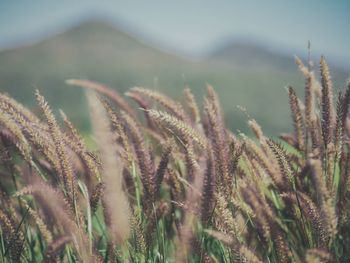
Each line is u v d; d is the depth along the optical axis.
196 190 0.82
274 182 0.93
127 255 0.80
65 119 0.91
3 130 0.88
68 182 0.81
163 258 0.87
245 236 0.94
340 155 0.90
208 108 0.87
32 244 0.96
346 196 0.89
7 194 0.94
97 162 0.86
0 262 0.87
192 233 0.82
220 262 0.92
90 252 0.80
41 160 0.93
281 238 0.86
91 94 0.62
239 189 0.93
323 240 0.85
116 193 0.69
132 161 0.87
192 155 0.90
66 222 0.80
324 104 0.91
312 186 0.94
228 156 0.86
